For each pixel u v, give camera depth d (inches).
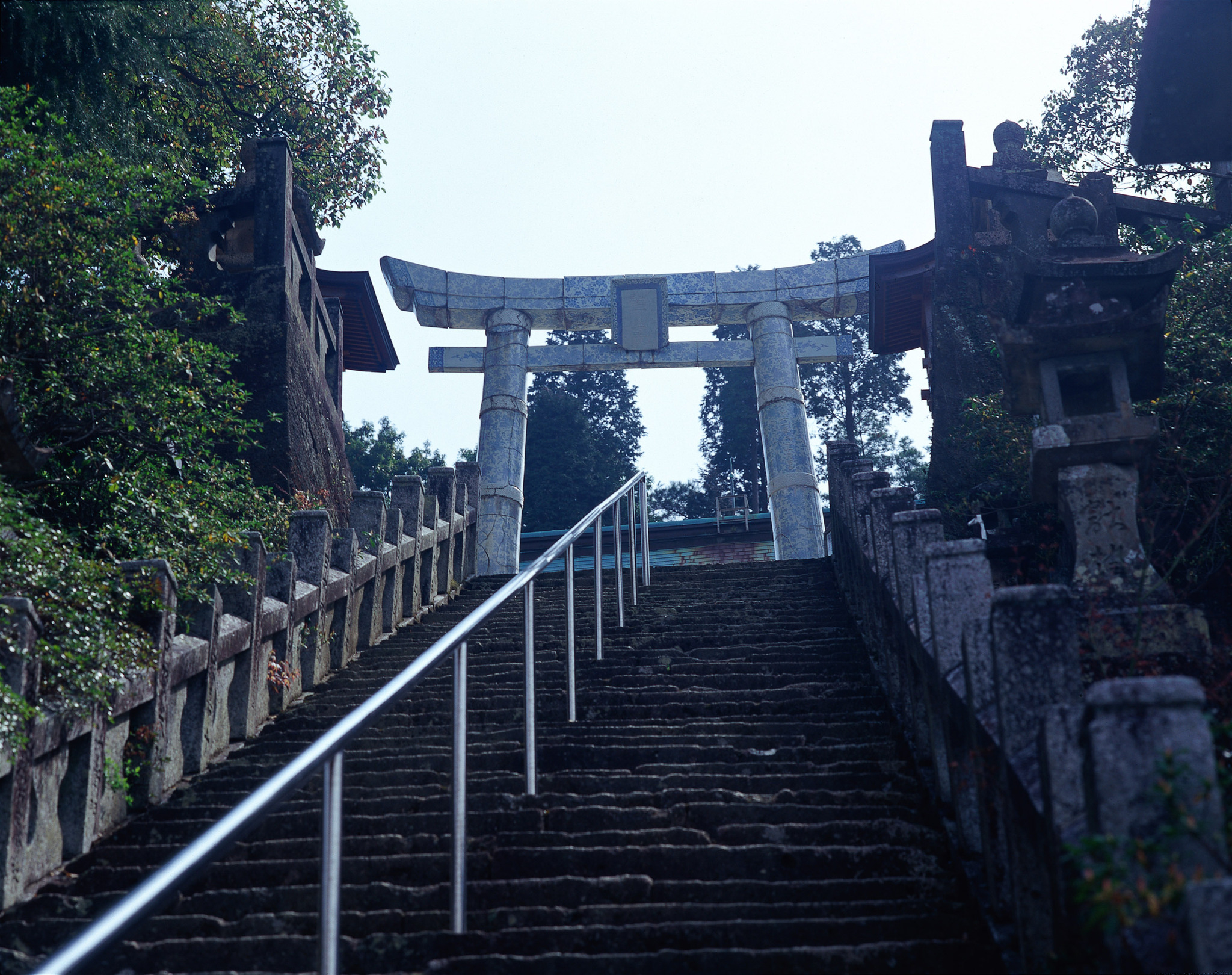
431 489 577.9
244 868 199.6
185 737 282.0
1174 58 225.0
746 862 191.9
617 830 211.9
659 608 428.1
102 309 325.7
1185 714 104.5
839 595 433.1
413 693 333.4
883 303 713.0
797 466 791.7
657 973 154.1
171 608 273.1
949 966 151.9
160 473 343.6
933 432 553.0
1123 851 100.7
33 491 304.7
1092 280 253.1
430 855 197.8
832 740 260.7
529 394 1754.4
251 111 662.5
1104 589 220.1
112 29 387.9
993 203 577.6
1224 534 296.0
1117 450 240.2
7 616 214.8
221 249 586.9
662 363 842.8
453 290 834.2
